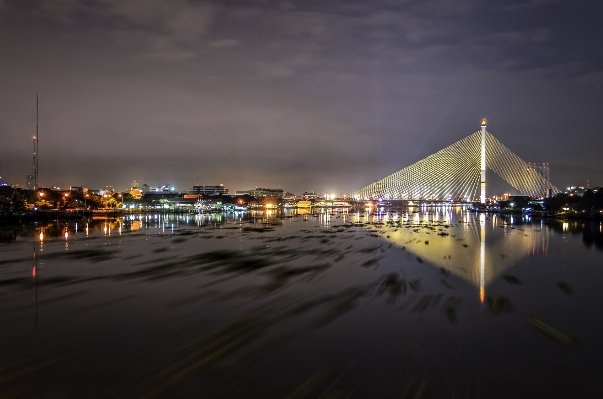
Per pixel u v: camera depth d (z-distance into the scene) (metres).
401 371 19.70
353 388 18.14
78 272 44.34
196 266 47.94
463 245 71.75
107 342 23.12
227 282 38.56
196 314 28.19
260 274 42.62
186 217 180.50
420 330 25.08
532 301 32.31
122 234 92.69
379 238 83.94
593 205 157.25
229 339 23.48
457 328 25.59
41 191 189.25
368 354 21.47
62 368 19.91
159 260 52.78
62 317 27.78
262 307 29.81
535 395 17.86
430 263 50.75
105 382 18.59
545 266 49.34
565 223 132.38
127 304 30.91
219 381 18.67
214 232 98.94
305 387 18.14
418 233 96.56
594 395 17.89
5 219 132.25
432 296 33.38
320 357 21.08
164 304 30.81
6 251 62.38
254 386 18.22
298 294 33.72
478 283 38.84
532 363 20.78
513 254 60.25
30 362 20.59
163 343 22.89
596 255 59.34
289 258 54.56
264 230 106.00
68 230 103.50
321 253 59.91
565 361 21.05
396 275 42.31
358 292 34.47
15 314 28.58
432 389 18.19
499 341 23.53
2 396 17.45
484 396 17.72
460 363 20.66
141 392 17.75
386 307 29.92
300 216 194.12
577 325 26.45
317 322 26.39
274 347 22.28
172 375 19.17
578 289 36.62
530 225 123.94
